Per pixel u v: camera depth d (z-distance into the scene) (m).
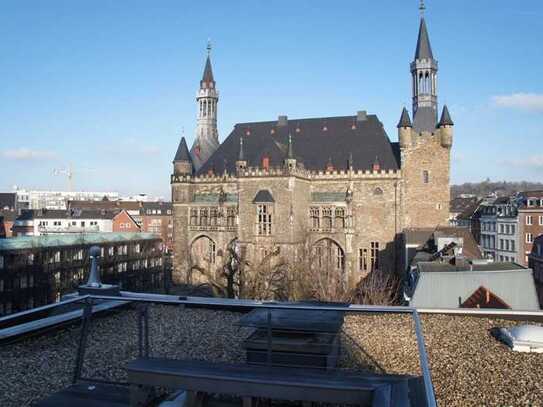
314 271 53.00
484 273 31.84
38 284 71.88
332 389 10.21
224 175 76.06
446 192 69.81
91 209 152.38
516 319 23.42
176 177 77.31
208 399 12.45
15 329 18.20
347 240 69.69
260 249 66.06
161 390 13.23
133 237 95.25
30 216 142.88
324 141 76.56
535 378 15.73
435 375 16.05
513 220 105.62
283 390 10.41
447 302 31.27
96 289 23.00
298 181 67.88
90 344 18.27
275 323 14.46
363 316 23.75
